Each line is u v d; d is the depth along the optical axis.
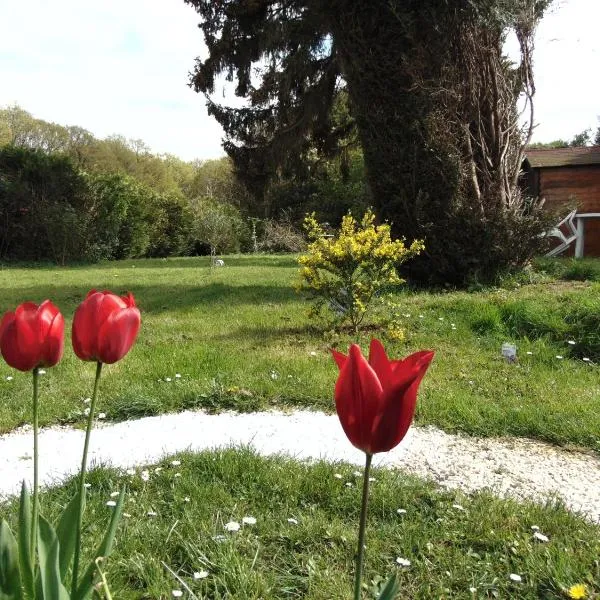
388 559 2.56
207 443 4.14
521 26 9.14
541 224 9.50
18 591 1.44
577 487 3.47
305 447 4.09
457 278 9.60
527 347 6.49
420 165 9.20
